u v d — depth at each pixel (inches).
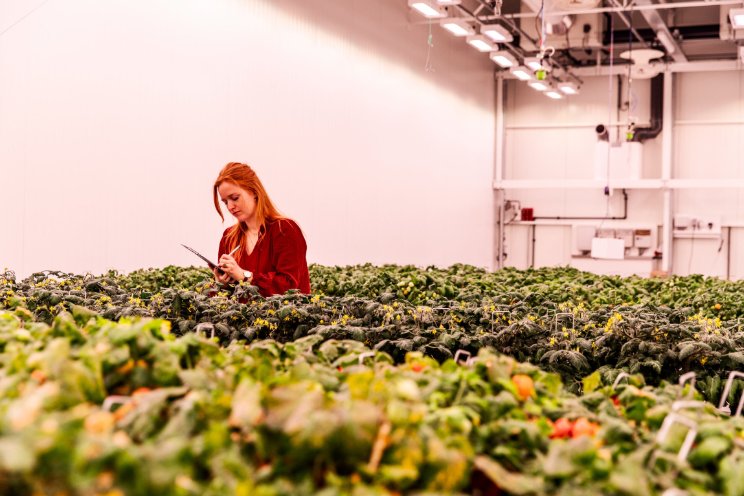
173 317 235.9
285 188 571.2
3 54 369.4
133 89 440.1
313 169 605.0
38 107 386.3
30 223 382.6
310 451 89.2
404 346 216.5
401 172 746.2
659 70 862.5
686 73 906.1
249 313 227.3
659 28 741.3
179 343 124.0
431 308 243.8
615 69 885.2
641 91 919.0
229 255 248.1
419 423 96.0
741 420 132.1
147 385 113.8
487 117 954.7
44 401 96.0
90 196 415.2
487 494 99.0
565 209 956.6
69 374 106.2
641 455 105.2
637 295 400.2
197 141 486.9
